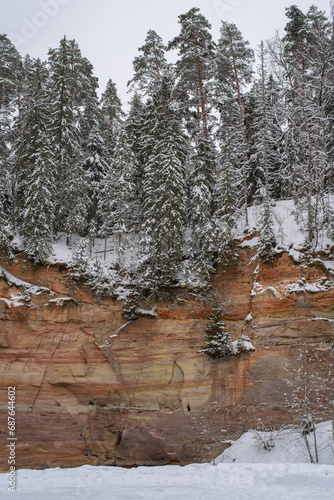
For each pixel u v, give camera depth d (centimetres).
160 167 2847
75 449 2258
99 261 2617
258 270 2603
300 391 2234
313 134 2889
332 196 3025
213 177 3011
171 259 2628
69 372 2378
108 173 3000
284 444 2055
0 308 2330
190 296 2600
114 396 2414
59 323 2445
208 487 1403
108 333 2517
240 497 1190
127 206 2867
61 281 2542
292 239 2645
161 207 2698
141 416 2375
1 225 2541
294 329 2402
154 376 2453
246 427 2302
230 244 2716
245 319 2539
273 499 1138
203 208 2758
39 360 2350
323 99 3030
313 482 1344
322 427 2097
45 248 2581
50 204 2677
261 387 2347
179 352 2491
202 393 2408
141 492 1381
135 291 2611
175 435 2330
